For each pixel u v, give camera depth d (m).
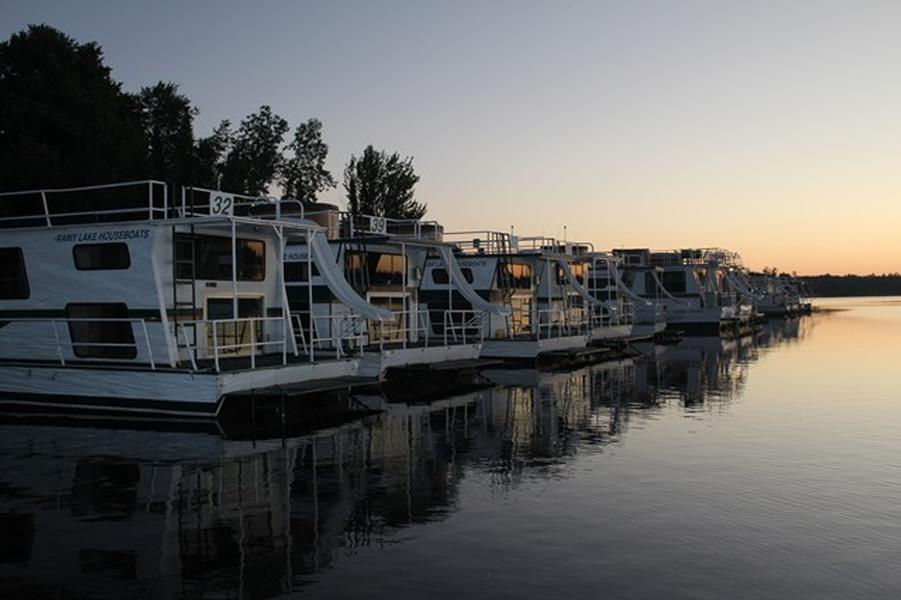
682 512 10.77
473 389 24.86
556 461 14.08
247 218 19.09
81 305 19.80
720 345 44.28
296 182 66.06
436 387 25.38
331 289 21.06
